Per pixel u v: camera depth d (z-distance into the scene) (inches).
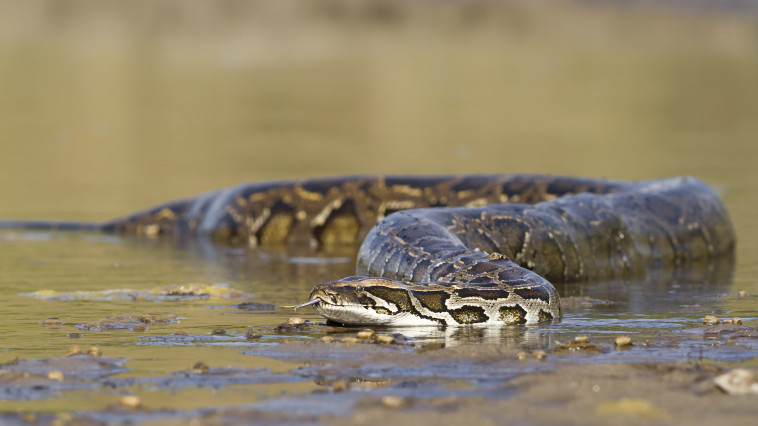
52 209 2354.8
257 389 904.3
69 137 3654.0
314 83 5408.5
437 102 4763.8
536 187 2025.1
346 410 834.8
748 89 5196.9
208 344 1085.1
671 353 1023.6
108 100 4741.6
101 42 7278.5
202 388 908.0
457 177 2105.1
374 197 2118.6
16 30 7706.7
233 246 2006.6
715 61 6530.5
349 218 2111.2
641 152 3243.1
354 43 7514.8
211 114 4323.3
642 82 5516.7
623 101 4776.1
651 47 7450.8
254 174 2834.6
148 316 1229.7
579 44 7647.6
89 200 2474.2
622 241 1686.8
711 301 1368.1
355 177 2151.8
